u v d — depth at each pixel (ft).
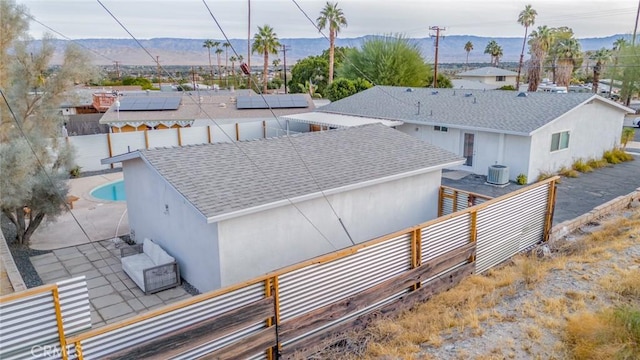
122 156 39.68
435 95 93.56
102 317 30.27
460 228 32.91
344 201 38.68
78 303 18.33
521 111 72.13
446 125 74.18
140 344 18.57
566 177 69.92
